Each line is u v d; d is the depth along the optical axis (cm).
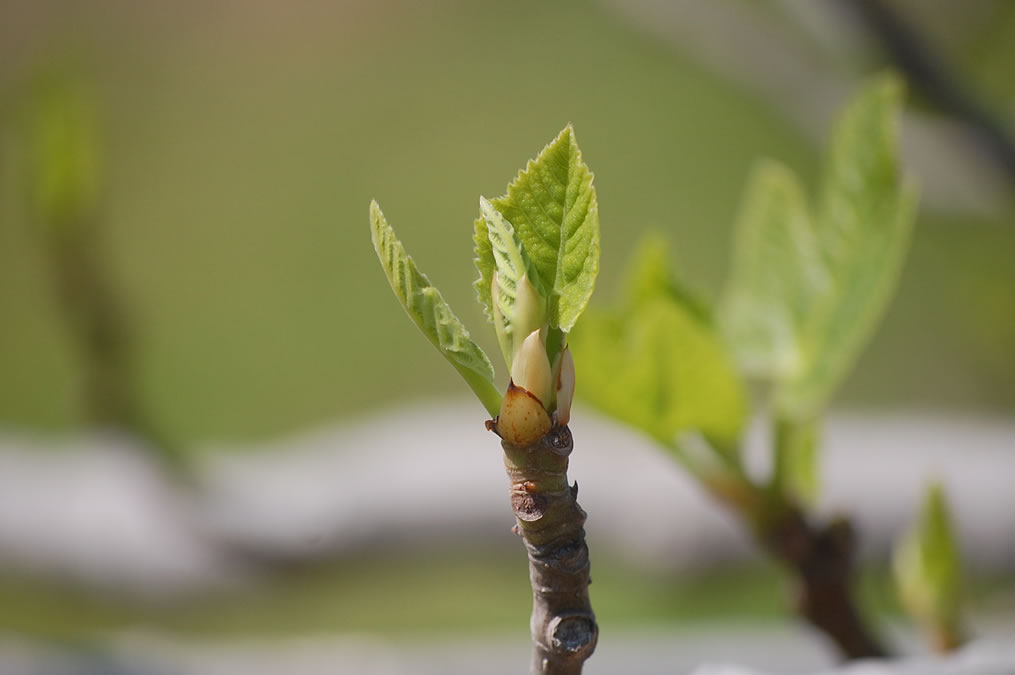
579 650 67
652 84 421
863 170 80
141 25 525
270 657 90
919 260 223
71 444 193
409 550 160
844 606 81
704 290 83
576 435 157
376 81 499
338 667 92
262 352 402
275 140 487
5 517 159
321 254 438
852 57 109
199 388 390
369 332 405
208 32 531
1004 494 147
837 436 159
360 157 469
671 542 146
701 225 386
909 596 82
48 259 148
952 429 158
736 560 147
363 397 385
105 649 87
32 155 146
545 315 67
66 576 160
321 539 159
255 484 162
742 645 94
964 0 137
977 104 113
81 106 146
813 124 142
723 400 80
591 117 428
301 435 385
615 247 389
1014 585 149
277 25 528
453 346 68
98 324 151
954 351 278
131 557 159
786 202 82
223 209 461
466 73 484
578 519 67
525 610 253
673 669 93
